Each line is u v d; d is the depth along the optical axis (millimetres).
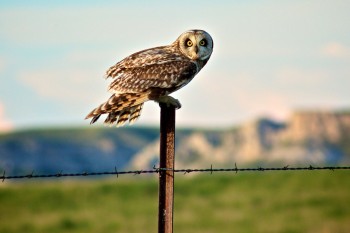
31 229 41094
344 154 139750
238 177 51281
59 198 47031
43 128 160750
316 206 43406
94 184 50469
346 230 39031
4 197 47562
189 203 45906
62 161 146125
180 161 143000
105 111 11859
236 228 39938
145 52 12953
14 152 143875
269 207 43688
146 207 45188
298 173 51188
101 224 41562
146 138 166625
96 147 158000
